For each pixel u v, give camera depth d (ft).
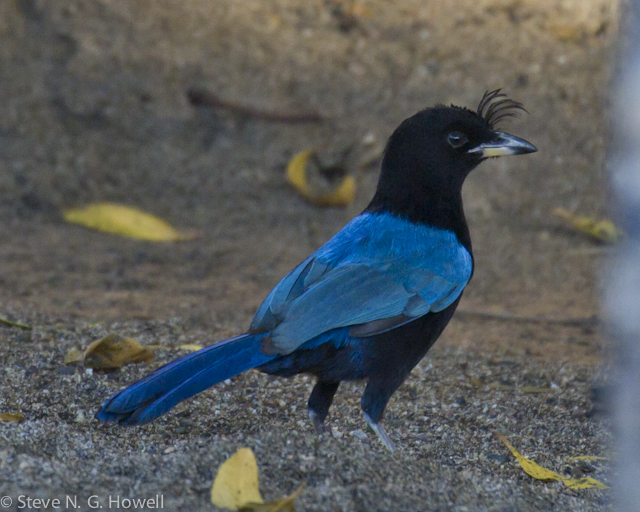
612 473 23.41
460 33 57.72
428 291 24.11
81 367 28.37
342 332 23.08
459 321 39.47
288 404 27.25
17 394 25.96
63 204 50.57
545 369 32.19
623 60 20.95
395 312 23.48
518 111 52.75
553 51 55.77
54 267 43.16
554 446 25.64
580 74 54.29
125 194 51.67
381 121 54.19
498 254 47.01
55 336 31.27
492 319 39.65
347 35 58.49
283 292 23.54
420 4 59.77
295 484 19.36
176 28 57.67
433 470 20.84
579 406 28.68
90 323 34.30
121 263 44.68
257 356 22.39
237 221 50.55
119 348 28.89
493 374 31.73
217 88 55.52
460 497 19.63
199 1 59.36
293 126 54.95
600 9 56.49
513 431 26.63
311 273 24.03
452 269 24.84
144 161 53.26
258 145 54.44
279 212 51.31
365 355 23.39
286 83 56.08
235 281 43.39
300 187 51.37
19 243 46.01
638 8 20.58
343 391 29.43
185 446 22.58
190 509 18.17
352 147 53.31
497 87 54.34
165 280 42.86
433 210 25.64
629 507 20.75
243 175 53.21
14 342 30.14
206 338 33.42
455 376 31.35
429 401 28.68
